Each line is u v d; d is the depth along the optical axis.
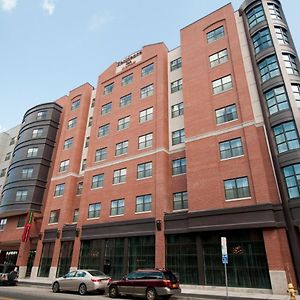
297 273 16.28
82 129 37.59
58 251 30.30
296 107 19.73
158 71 31.34
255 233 18.75
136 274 16.58
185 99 26.77
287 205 17.86
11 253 39.94
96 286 17.92
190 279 20.33
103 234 26.94
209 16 28.94
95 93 40.09
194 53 28.36
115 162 30.48
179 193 24.95
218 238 20.14
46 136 40.62
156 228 23.50
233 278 18.45
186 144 24.78
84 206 30.77
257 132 21.33
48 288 23.19
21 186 37.97
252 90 23.00
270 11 24.38
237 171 21.06
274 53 22.23
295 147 18.83
